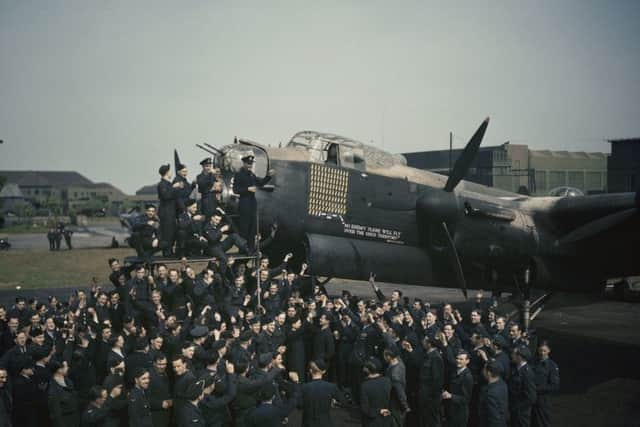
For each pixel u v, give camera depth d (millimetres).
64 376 9531
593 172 66188
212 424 9102
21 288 27969
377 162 18391
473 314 12922
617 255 18891
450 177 17281
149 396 9461
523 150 62125
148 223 14516
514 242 18328
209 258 14852
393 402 10344
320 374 9547
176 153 15742
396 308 14570
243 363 9586
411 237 18000
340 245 16828
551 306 26812
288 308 13859
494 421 9180
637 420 11922
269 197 16359
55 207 137875
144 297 13375
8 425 9141
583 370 15914
